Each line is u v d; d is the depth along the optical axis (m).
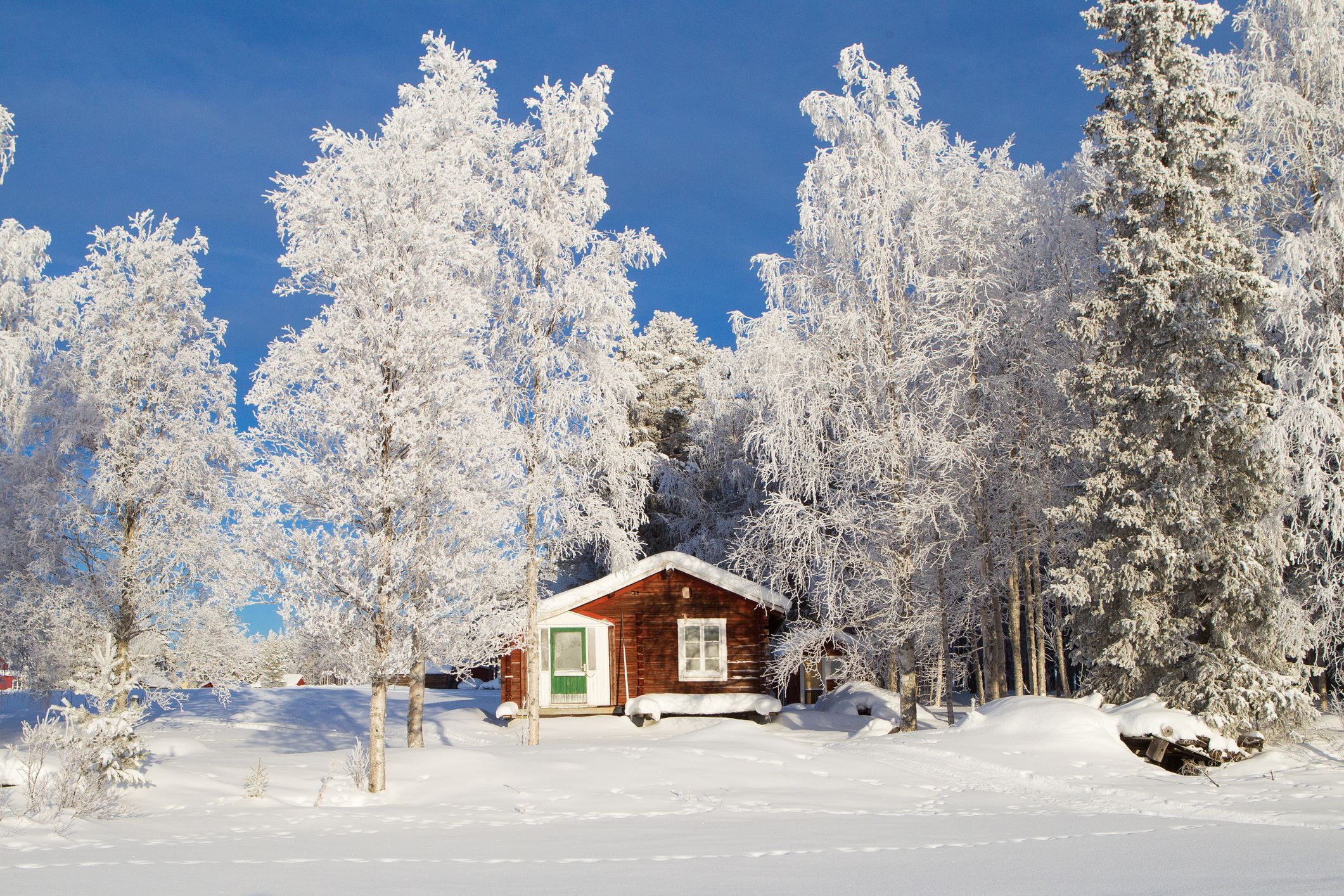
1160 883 7.48
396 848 10.85
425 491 17.16
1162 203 20.92
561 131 23.70
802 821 12.90
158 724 28.98
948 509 24.17
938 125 25.86
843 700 31.41
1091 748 18.81
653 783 16.89
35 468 24.98
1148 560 19.83
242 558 19.02
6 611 24.27
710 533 41.06
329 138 19.69
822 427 25.02
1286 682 18.94
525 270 24.27
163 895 7.91
